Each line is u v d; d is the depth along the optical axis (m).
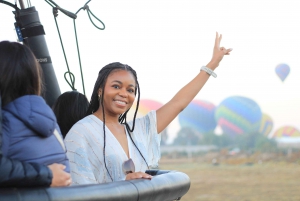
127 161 2.98
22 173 2.19
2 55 2.41
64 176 2.39
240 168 28.42
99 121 3.21
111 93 3.21
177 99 3.57
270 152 32.28
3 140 2.29
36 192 2.16
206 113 33.19
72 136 3.12
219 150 34.59
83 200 2.28
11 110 2.34
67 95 3.77
